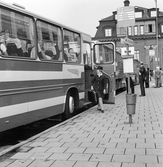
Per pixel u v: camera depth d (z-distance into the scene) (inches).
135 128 293.0
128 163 183.5
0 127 236.4
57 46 341.7
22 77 264.4
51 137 261.6
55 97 331.6
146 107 468.4
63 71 353.4
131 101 317.4
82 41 426.6
